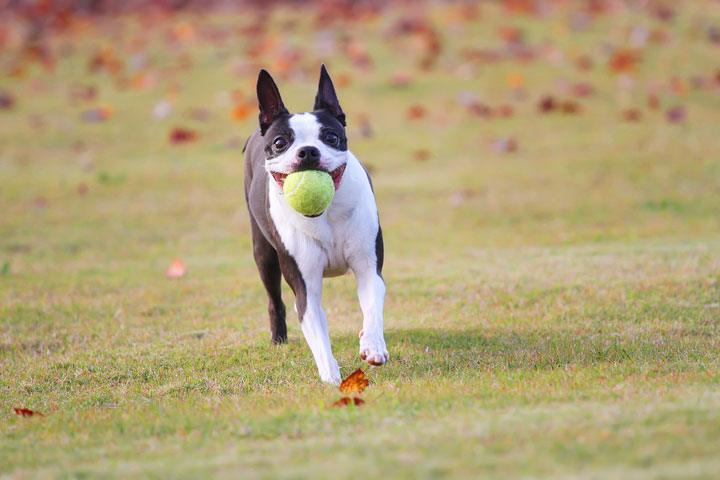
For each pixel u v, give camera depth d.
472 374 7.36
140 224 14.77
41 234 14.30
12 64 24.84
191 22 27.91
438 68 23.08
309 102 20.52
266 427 5.82
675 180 15.56
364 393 6.70
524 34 25.06
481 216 14.35
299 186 6.85
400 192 15.80
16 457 5.55
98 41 26.77
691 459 4.57
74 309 10.41
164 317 10.08
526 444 4.95
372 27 26.36
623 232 13.10
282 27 26.84
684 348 7.90
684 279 10.10
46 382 8.04
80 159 18.42
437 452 4.92
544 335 8.66
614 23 25.64
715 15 26.09
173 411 6.66
